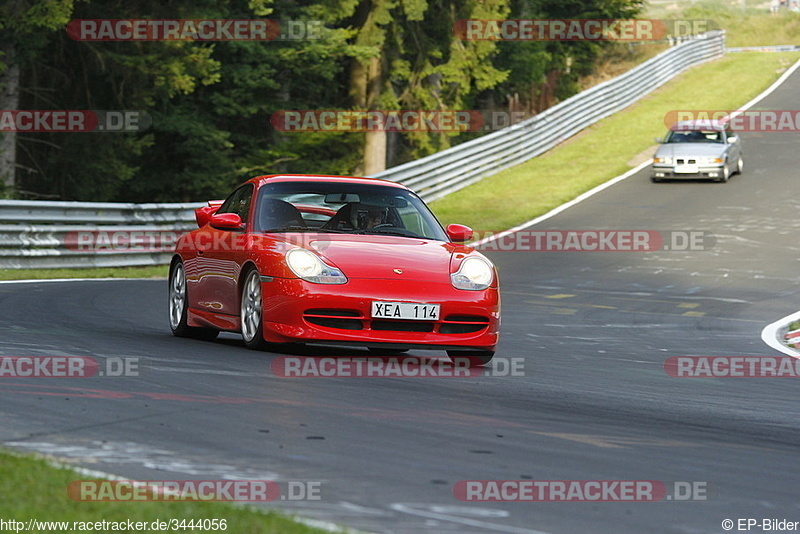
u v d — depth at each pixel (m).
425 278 28.38
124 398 21.02
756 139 120.12
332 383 24.19
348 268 28.09
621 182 102.50
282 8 114.44
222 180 111.31
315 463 16.23
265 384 23.53
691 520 14.22
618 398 25.19
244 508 13.10
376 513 13.63
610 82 134.75
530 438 19.09
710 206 89.25
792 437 21.20
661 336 42.62
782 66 165.12
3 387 21.75
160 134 109.31
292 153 120.00
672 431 20.95
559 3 188.12
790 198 91.06
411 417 20.44
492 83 140.25
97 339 31.31
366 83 132.75
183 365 25.95
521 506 14.38
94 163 99.50
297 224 30.91
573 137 124.81
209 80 100.75
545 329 43.72
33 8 86.69
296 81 125.25
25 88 99.25
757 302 55.25
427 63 136.00
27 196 106.31
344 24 127.62
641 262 69.94
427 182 96.38
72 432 17.70
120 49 98.75
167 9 101.94
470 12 136.62
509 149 111.00
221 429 18.39
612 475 16.50
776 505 15.28
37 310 40.06
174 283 35.12
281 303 27.97
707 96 144.75
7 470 14.30
